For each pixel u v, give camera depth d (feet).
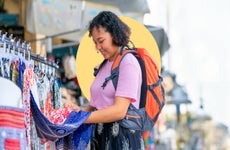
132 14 19.34
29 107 8.07
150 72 8.82
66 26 18.60
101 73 9.03
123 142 8.48
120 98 8.41
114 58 8.91
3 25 18.57
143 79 8.71
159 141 26.07
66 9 18.57
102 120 8.39
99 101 8.86
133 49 9.02
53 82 10.46
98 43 8.79
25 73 8.16
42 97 9.64
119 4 19.08
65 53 19.36
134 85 8.46
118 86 8.50
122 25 8.82
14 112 7.22
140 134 8.72
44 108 9.62
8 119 7.11
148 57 8.96
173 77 24.47
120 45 8.80
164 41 19.94
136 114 8.58
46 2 18.31
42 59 9.84
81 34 18.75
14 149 7.08
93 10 18.84
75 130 8.92
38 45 19.69
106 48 8.75
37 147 8.65
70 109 8.83
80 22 18.72
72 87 18.21
